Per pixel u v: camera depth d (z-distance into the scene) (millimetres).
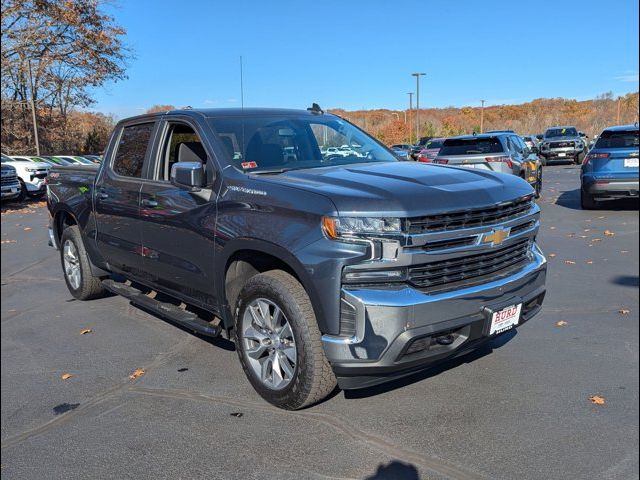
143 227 4922
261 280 3705
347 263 3229
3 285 7512
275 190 3674
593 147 12227
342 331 3309
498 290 3562
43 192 20875
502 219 3652
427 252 3277
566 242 9039
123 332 5477
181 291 4703
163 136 4945
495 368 4297
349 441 3365
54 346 5141
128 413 3820
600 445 3234
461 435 3389
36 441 3500
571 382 4031
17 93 35812
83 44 32312
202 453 3299
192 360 4719
